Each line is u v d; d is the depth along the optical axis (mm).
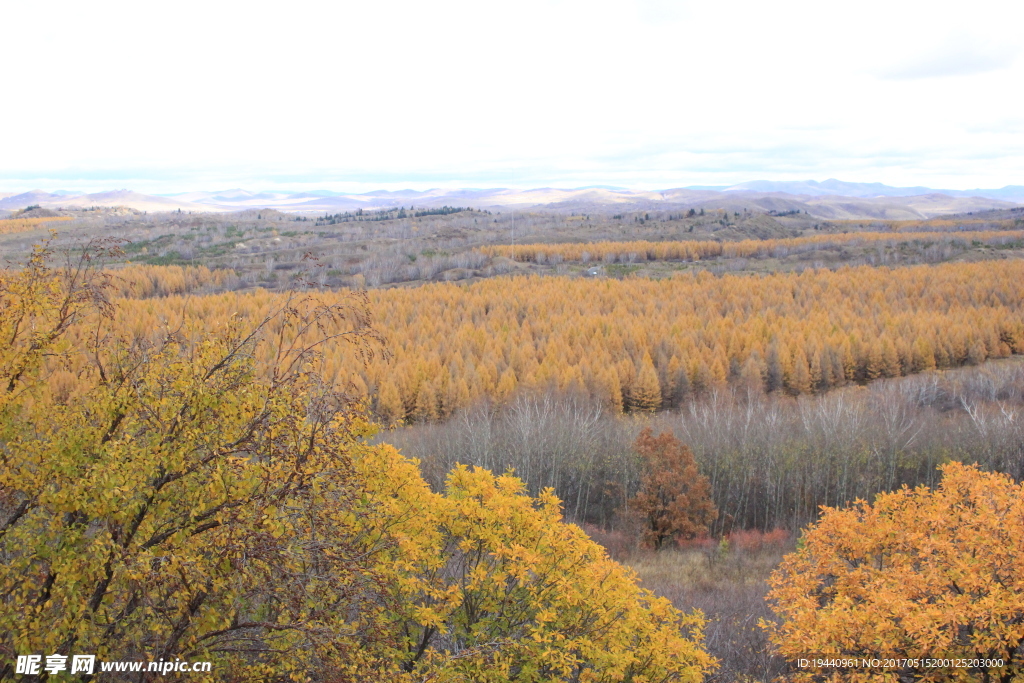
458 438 45812
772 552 33719
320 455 8852
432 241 194000
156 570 7891
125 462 8141
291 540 8531
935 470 44031
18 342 9250
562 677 12422
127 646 8469
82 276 9586
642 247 172125
